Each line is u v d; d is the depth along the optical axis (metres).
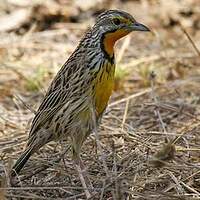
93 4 19.69
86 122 10.20
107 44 10.17
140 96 14.31
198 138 11.67
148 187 10.02
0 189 9.33
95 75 10.05
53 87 10.29
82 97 10.09
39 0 19.36
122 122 12.55
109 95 10.29
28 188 9.75
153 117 13.20
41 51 17.22
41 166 10.64
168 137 11.77
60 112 10.20
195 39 18.16
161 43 17.56
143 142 11.27
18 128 12.84
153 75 12.98
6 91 14.87
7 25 18.45
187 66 16.20
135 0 20.28
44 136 10.43
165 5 20.06
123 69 15.37
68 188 9.96
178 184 9.91
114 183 9.48
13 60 16.59
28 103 14.20
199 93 14.49
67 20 19.06
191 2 20.17
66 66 10.23
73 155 10.37
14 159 11.22
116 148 11.44
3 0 19.38
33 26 18.36
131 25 10.24
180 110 13.10
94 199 9.64
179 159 10.84
